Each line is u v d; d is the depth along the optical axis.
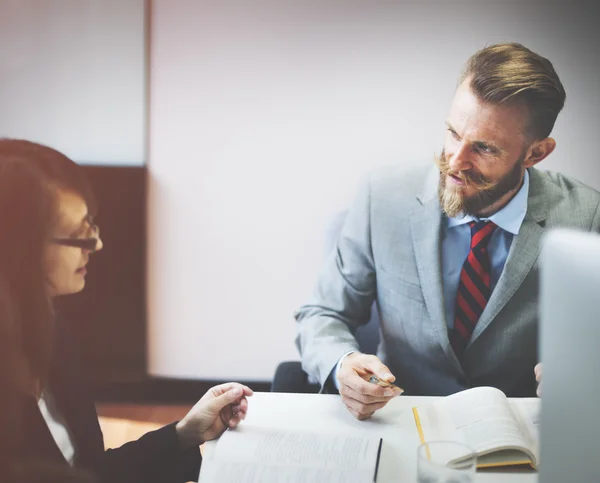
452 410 1.42
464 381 2.06
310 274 2.87
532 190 2.03
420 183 2.07
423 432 1.35
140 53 2.83
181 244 2.91
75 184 1.25
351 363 1.58
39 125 2.91
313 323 1.99
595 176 2.36
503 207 2.01
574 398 0.79
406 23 2.66
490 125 2.02
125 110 2.86
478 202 2.01
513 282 2.00
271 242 2.87
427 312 2.05
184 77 2.82
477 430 1.32
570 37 2.48
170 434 1.35
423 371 2.09
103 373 2.97
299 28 2.73
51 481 0.98
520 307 2.01
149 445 1.33
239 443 1.29
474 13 2.58
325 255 2.15
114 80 2.85
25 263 1.06
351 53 2.72
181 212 2.89
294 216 2.84
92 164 2.88
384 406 1.49
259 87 2.78
